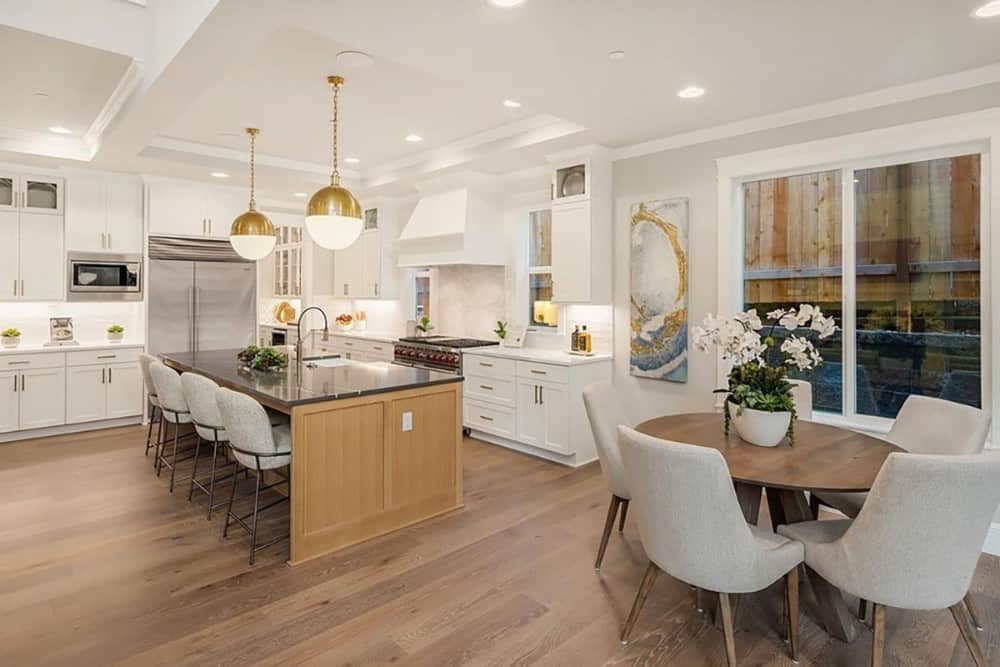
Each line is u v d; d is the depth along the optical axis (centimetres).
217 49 276
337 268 751
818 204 385
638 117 391
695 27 262
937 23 258
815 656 226
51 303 581
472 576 286
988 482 182
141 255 596
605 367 485
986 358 320
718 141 417
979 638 237
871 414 369
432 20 254
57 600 259
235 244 452
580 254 477
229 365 430
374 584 277
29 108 420
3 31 295
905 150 339
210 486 389
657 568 231
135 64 335
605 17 252
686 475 202
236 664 216
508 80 324
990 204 313
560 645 231
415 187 621
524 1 239
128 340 624
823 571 216
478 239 558
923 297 346
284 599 262
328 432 312
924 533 187
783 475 227
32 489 399
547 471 455
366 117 443
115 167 543
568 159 482
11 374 519
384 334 724
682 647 231
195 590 269
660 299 453
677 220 439
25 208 540
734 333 276
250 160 554
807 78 322
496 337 594
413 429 352
